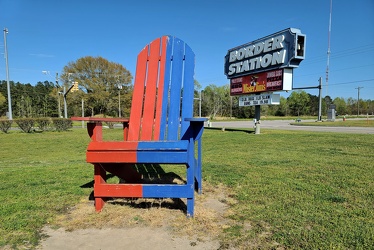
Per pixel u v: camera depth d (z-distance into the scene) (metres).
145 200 3.06
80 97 41.12
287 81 13.39
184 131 3.24
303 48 12.80
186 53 3.49
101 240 2.15
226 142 9.45
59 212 2.74
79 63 41.66
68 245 2.07
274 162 5.28
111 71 43.22
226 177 4.09
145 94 3.48
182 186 2.59
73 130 18.50
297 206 2.78
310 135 12.06
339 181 3.74
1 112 55.53
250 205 2.85
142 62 3.57
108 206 2.87
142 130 3.36
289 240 2.07
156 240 2.14
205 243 2.08
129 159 2.53
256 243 2.05
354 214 2.56
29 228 2.35
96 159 2.57
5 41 21.44
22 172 4.62
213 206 2.89
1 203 2.98
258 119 15.22
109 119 3.05
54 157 6.82
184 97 3.34
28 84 75.81
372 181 3.73
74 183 3.87
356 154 6.24
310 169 4.57
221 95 63.19
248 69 15.69
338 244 1.99
